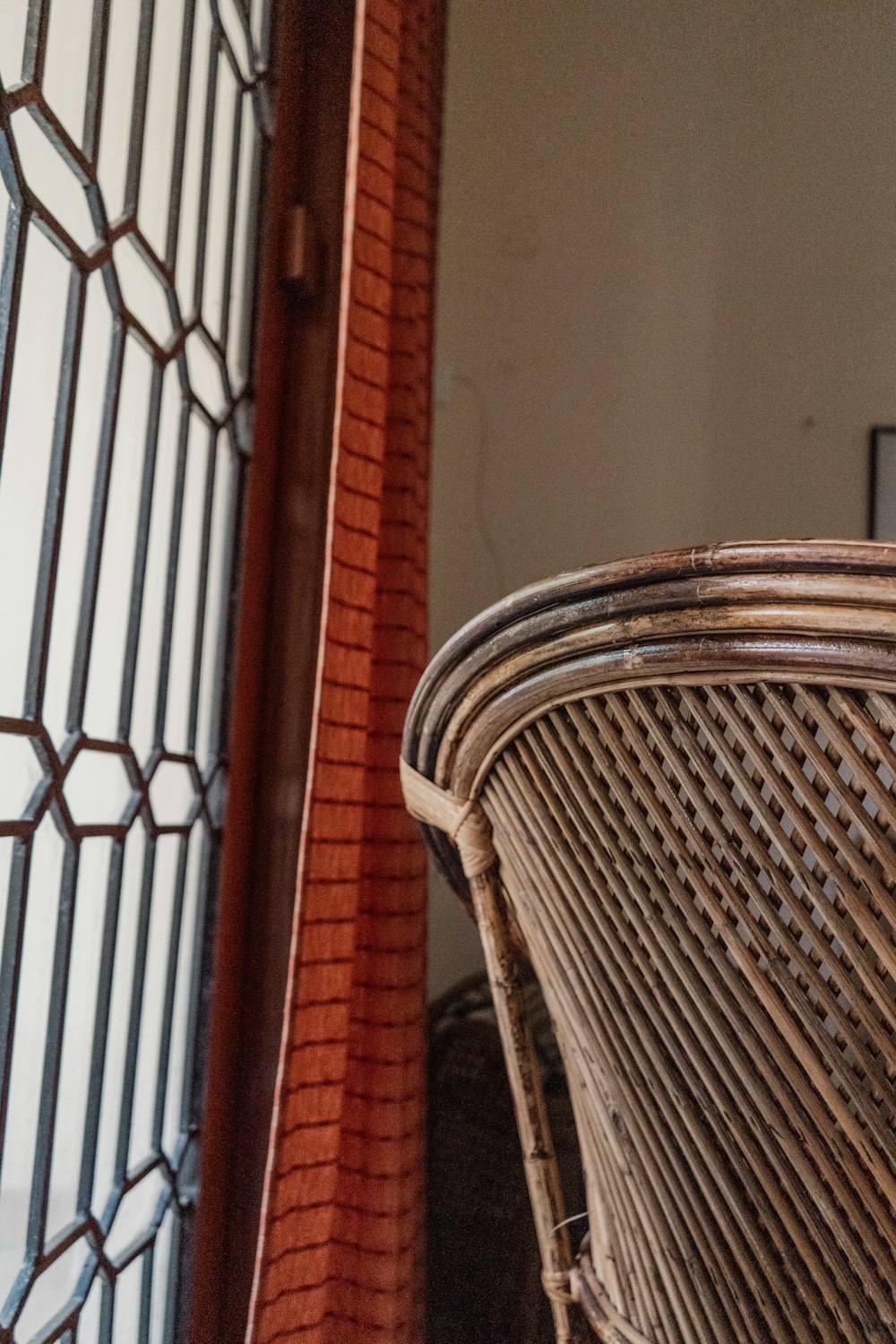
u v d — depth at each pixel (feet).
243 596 3.00
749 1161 1.50
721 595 1.23
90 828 2.27
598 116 5.37
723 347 5.16
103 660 2.36
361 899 2.87
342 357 2.61
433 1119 3.32
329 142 3.35
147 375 2.52
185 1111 2.79
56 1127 2.18
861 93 5.14
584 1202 3.02
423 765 1.80
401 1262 2.65
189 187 2.75
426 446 3.64
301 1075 2.36
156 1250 2.62
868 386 5.03
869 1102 1.37
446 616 5.10
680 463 5.13
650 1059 1.57
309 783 2.43
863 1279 1.44
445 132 5.42
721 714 1.33
